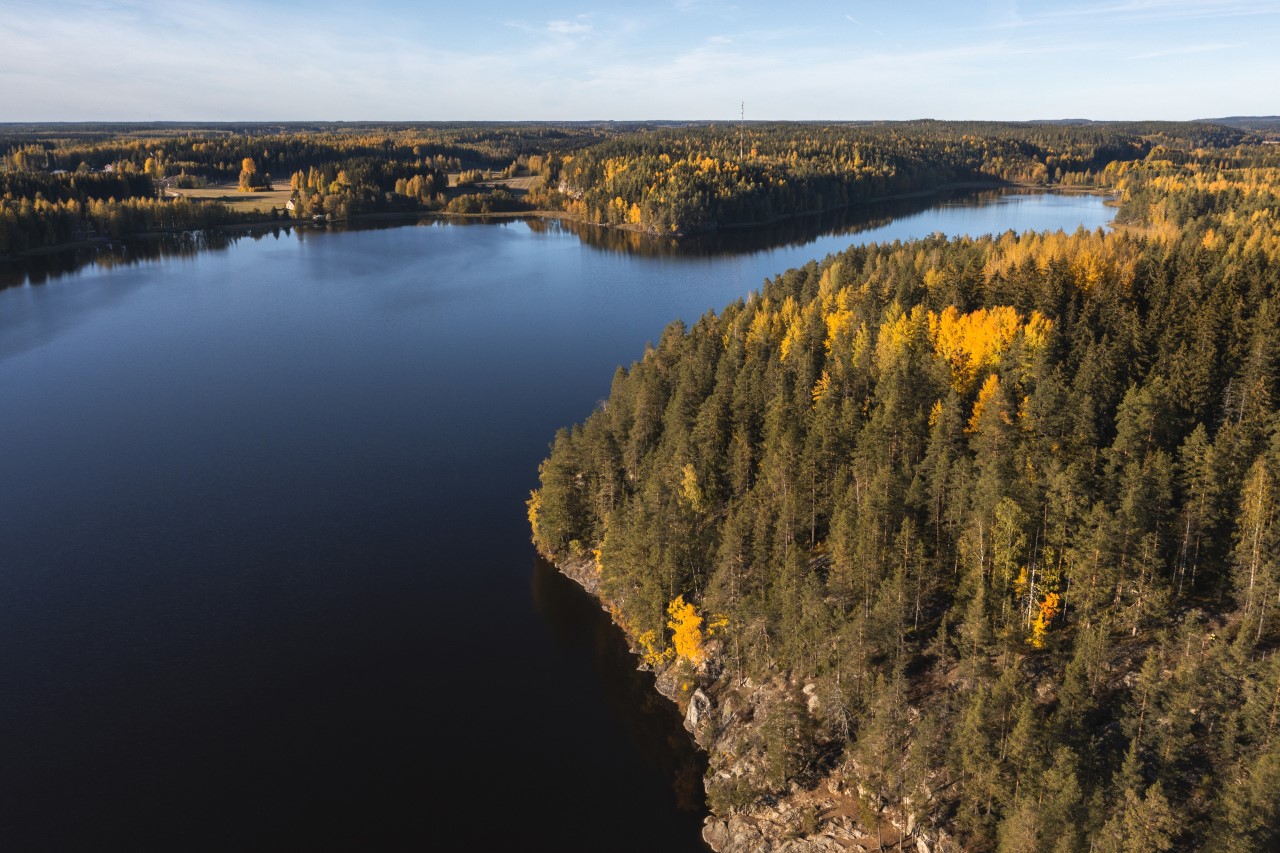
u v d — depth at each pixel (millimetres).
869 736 59781
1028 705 53938
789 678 70500
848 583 70688
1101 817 49094
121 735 75000
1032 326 97875
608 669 83125
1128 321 96625
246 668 83938
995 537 64500
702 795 67938
